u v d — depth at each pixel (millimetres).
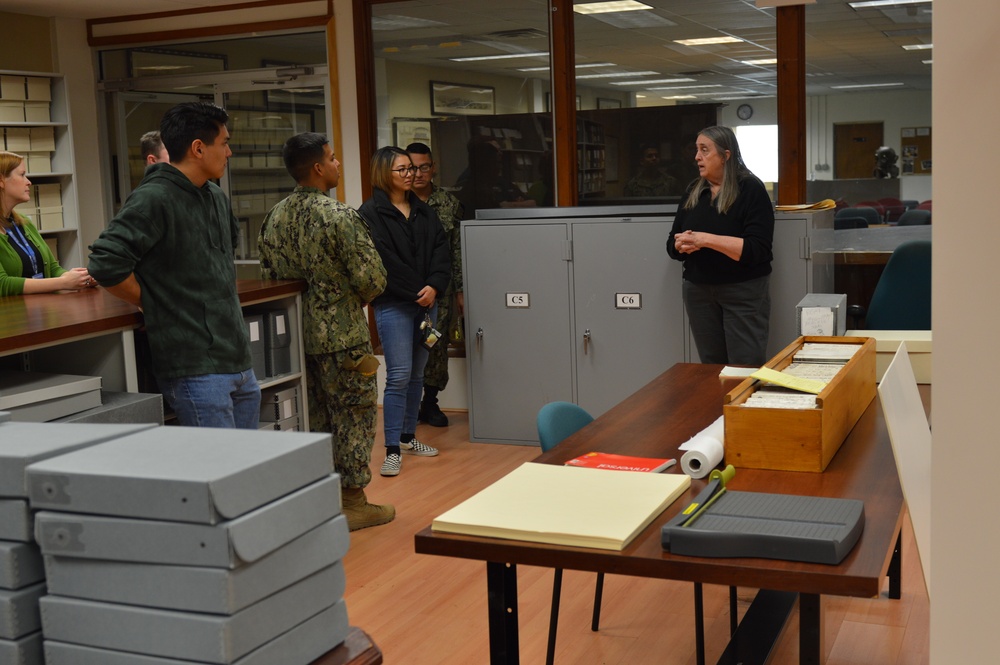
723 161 4645
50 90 6910
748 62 5676
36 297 3699
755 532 1618
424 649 3096
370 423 4215
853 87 5559
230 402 3262
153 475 1014
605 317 5508
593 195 6074
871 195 5633
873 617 3207
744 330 4730
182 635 1017
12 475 1082
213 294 3191
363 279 3973
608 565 1663
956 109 754
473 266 5738
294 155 4043
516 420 5758
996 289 753
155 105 7137
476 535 1790
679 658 2979
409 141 6445
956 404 783
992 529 779
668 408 2801
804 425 2102
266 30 6633
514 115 6145
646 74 5867
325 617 1164
